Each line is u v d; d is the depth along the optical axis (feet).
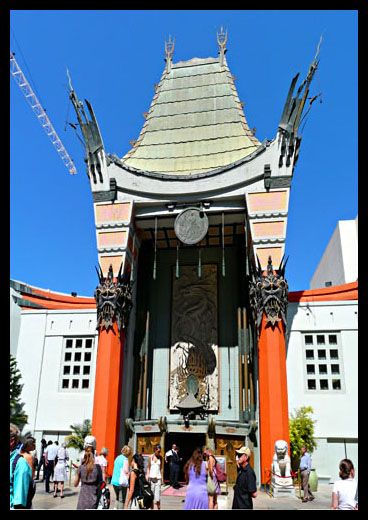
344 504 20.97
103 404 72.84
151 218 86.38
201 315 90.53
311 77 78.64
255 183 80.64
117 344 77.66
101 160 86.38
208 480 28.89
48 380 87.15
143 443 74.43
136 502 28.89
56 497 47.78
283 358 71.10
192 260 95.35
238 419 80.74
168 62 106.93
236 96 97.71
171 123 96.43
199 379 85.35
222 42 106.83
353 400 76.48
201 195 82.69
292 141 79.77
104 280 81.15
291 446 71.26
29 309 93.09
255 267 77.61
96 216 84.79
